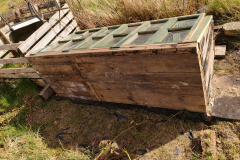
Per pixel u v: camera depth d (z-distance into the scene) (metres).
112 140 2.24
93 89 2.76
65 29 3.82
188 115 2.28
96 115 2.86
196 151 2.02
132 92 2.42
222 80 2.74
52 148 2.58
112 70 2.25
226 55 3.21
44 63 2.80
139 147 2.24
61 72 2.78
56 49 2.69
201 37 1.69
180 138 2.18
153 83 2.12
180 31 1.97
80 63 2.42
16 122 3.23
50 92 3.57
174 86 2.02
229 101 2.31
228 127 2.10
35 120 3.22
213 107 2.30
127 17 4.45
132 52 1.88
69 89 3.07
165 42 1.74
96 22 4.66
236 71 2.84
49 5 3.97
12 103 3.72
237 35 3.21
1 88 4.16
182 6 3.98
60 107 3.27
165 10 4.08
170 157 2.04
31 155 2.47
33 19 3.59
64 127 2.88
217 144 2.02
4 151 2.63
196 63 1.66
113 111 2.81
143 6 4.23
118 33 2.53
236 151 1.88
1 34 4.18
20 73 3.88
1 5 7.45
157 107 2.51
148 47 1.78
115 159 2.21
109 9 4.59
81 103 3.16
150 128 2.40
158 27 2.33
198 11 4.08
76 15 4.54
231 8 3.67
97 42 2.38
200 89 1.89
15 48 3.19
